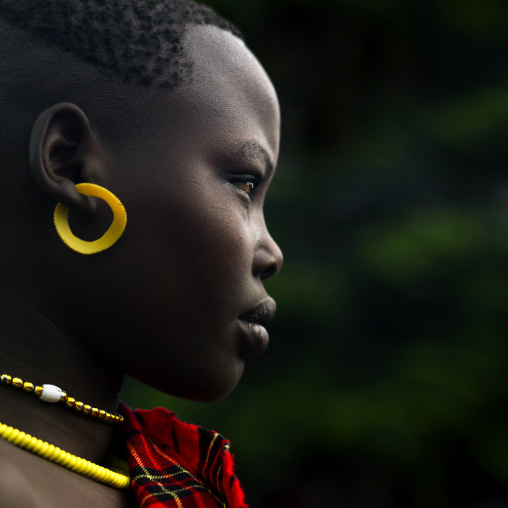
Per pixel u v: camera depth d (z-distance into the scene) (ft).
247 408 35.76
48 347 5.15
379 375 37.22
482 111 42.63
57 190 4.95
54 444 5.04
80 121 5.11
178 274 5.19
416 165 43.32
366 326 39.14
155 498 5.06
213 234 5.24
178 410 32.96
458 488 40.27
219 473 5.62
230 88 5.58
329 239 40.73
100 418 5.34
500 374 37.50
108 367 5.42
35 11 5.30
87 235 5.09
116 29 5.36
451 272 37.70
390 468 35.78
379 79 48.24
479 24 47.24
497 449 36.32
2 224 5.12
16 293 5.12
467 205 42.75
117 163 5.19
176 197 5.19
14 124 5.10
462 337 38.14
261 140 5.65
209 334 5.33
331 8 45.47
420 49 48.80
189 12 5.81
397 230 38.70
